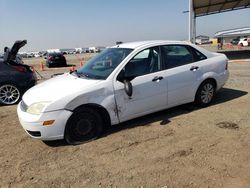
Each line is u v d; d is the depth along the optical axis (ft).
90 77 17.21
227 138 15.48
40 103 15.26
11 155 15.14
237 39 201.77
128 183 11.78
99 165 13.43
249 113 19.43
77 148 15.43
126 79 16.84
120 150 14.83
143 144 15.38
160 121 18.67
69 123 15.48
